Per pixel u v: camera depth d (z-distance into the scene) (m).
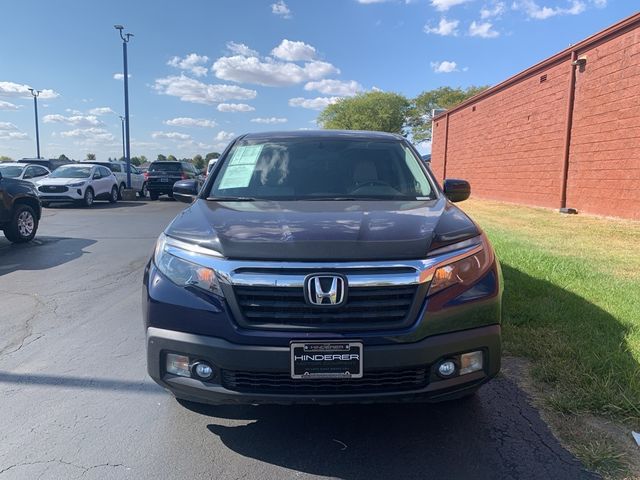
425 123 72.06
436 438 3.03
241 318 2.61
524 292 5.64
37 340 4.66
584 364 3.73
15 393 3.62
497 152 20.44
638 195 11.81
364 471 2.72
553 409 3.29
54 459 2.82
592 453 2.80
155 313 2.78
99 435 3.07
